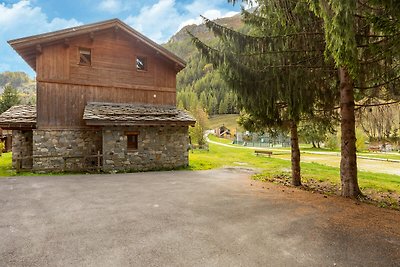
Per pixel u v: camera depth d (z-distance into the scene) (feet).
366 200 25.35
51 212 19.53
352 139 26.86
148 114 48.34
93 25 47.67
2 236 14.82
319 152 138.82
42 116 45.24
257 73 27.89
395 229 16.40
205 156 82.53
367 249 13.39
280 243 14.08
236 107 33.60
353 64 16.72
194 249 13.23
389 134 29.96
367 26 20.35
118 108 48.65
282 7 23.29
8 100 135.54
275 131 37.40
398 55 19.27
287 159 90.48
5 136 88.43
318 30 24.64
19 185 30.48
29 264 11.63
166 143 50.52
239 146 168.45
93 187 29.68
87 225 16.72
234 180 36.60
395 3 15.20
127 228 16.20
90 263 11.73
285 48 26.20
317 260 12.14
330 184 37.83
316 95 29.30
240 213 19.66
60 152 46.21
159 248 13.33
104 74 50.24
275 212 19.99
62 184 31.48
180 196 25.35
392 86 25.46
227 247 13.51
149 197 24.81
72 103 47.52
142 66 58.08
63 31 45.44
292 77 26.45
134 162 47.55
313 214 19.56
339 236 15.14
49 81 45.83
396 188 35.04
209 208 21.01
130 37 52.60
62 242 14.02
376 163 88.43
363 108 30.89
